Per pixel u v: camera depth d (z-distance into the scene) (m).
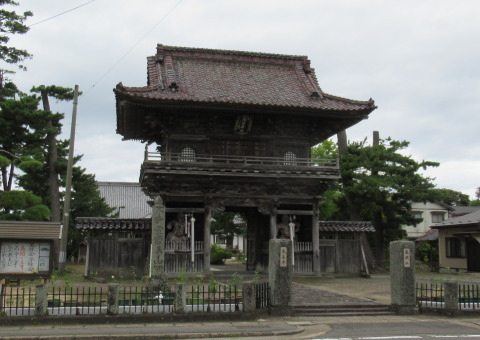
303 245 33.09
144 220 31.67
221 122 33.09
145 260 31.44
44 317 15.84
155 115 31.38
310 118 33.72
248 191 32.47
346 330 15.84
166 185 31.14
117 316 16.28
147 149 30.42
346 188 41.66
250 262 36.69
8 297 19.72
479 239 40.16
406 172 42.06
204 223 31.59
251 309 17.55
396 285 19.73
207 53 37.03
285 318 17.95
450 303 18.92
